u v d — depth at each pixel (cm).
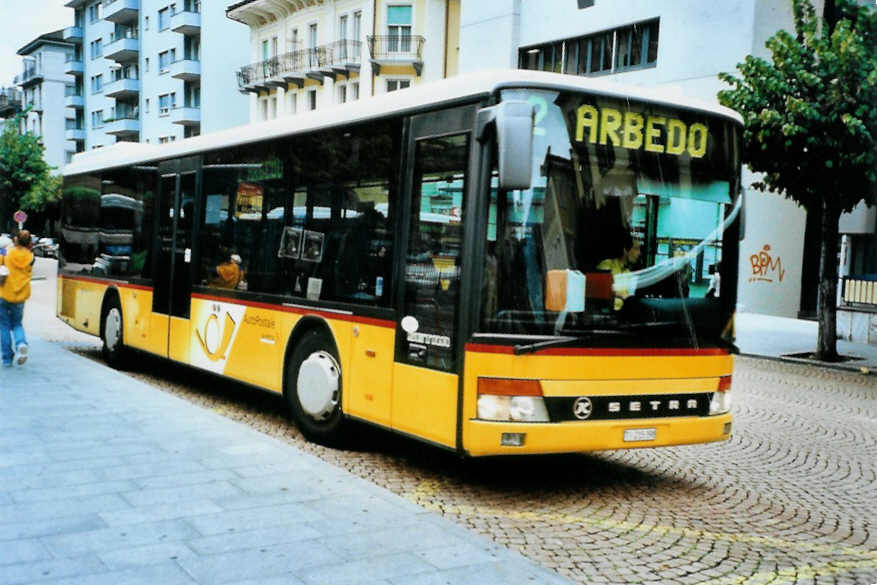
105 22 7006
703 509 635
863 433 978
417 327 651
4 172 5212
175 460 643
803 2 1672
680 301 648
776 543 559
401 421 664
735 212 678
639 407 624
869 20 1560
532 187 598
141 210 1173
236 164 948
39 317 2005
